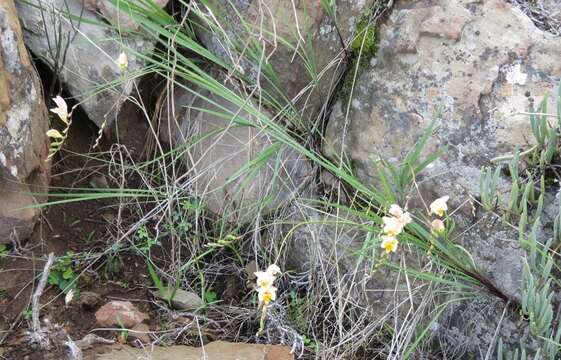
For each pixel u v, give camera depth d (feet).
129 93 4.33
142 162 4.58
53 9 4.10
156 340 3.91
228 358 3.75
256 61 4.29
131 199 4.45
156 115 4.58
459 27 3.91
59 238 4.22
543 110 3.55
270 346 3.90
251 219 4.38
